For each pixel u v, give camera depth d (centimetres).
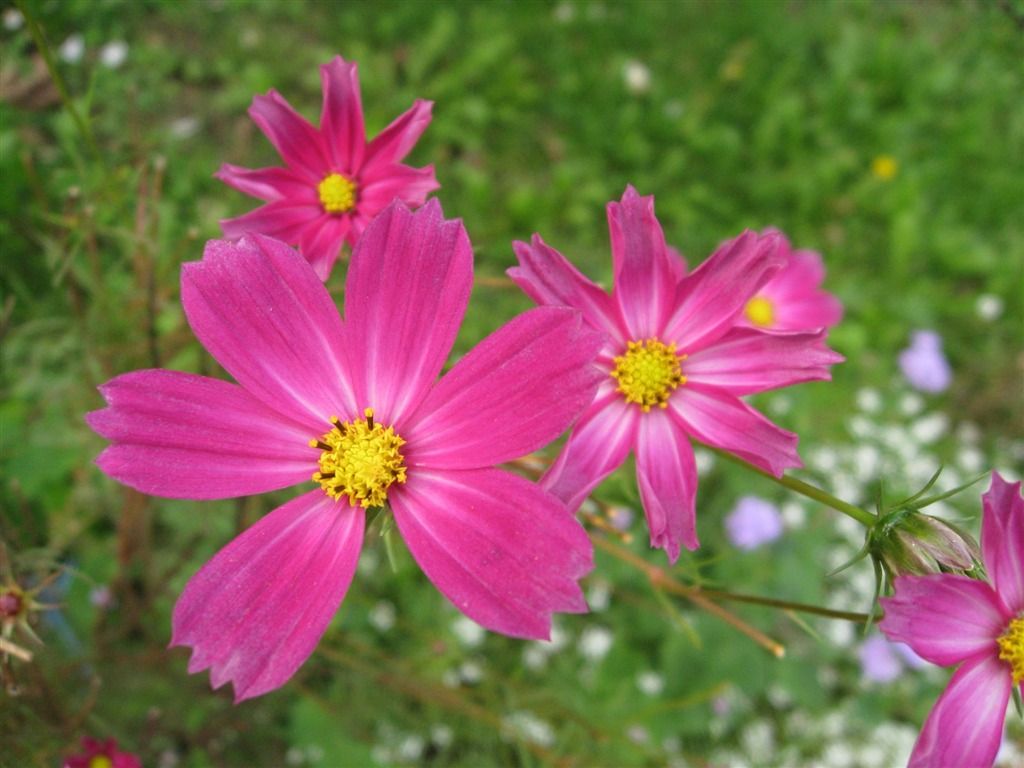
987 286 44
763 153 43
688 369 16
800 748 32
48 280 28
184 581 27
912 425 40
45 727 19
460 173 38
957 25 48
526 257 14
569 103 42
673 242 42
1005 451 41
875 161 44
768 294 30
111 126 33
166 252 28
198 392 13
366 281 13
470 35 42
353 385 14
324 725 27
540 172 41
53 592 24
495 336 13
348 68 16
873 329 41
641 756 29
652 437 15
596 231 40
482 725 28
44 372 26
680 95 44
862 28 47
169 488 12
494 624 12
